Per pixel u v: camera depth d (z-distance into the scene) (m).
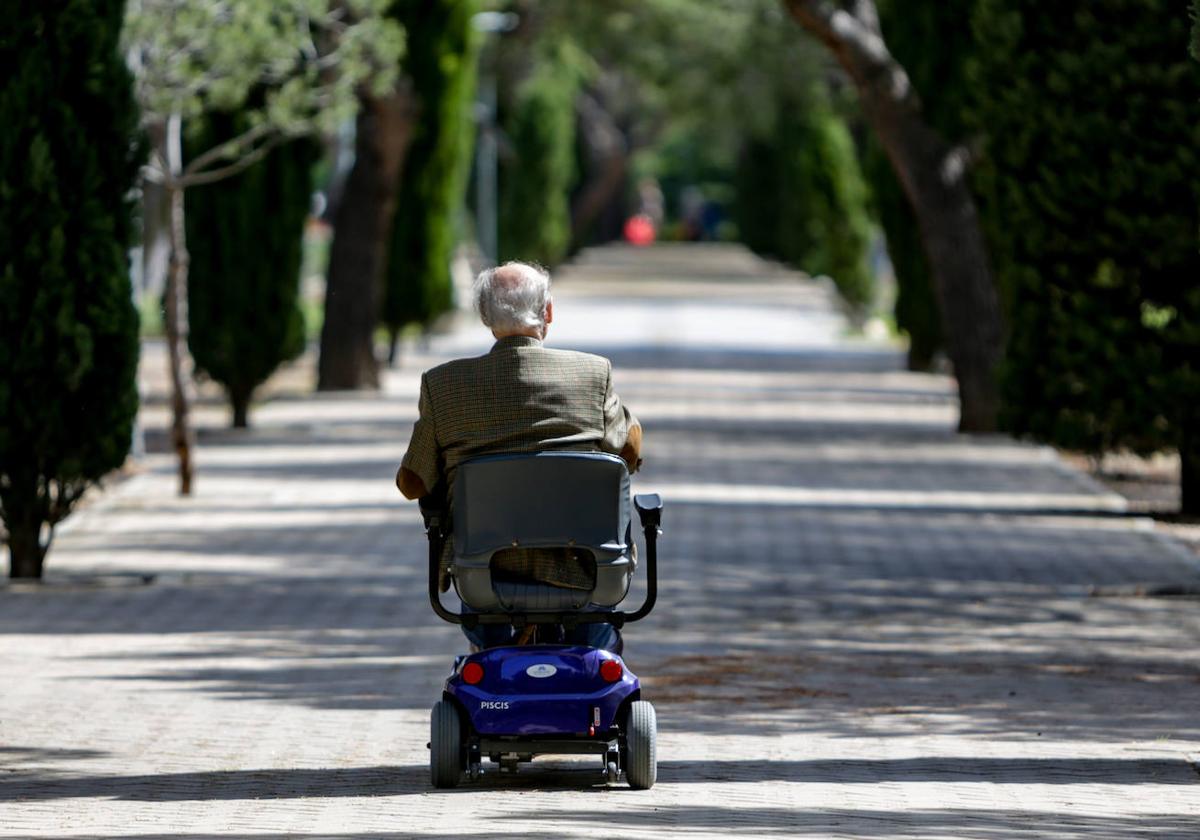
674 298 199.50
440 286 115.75
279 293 82.88
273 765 27.75
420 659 37.28
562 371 24.55
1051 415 59.16
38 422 46.47
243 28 62.31
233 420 84.69
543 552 24.25
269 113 64.06
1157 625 41.69
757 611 43.03
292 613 42.84
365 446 78.00
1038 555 51.97
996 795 25.45
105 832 22.77
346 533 55.50
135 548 52.66
